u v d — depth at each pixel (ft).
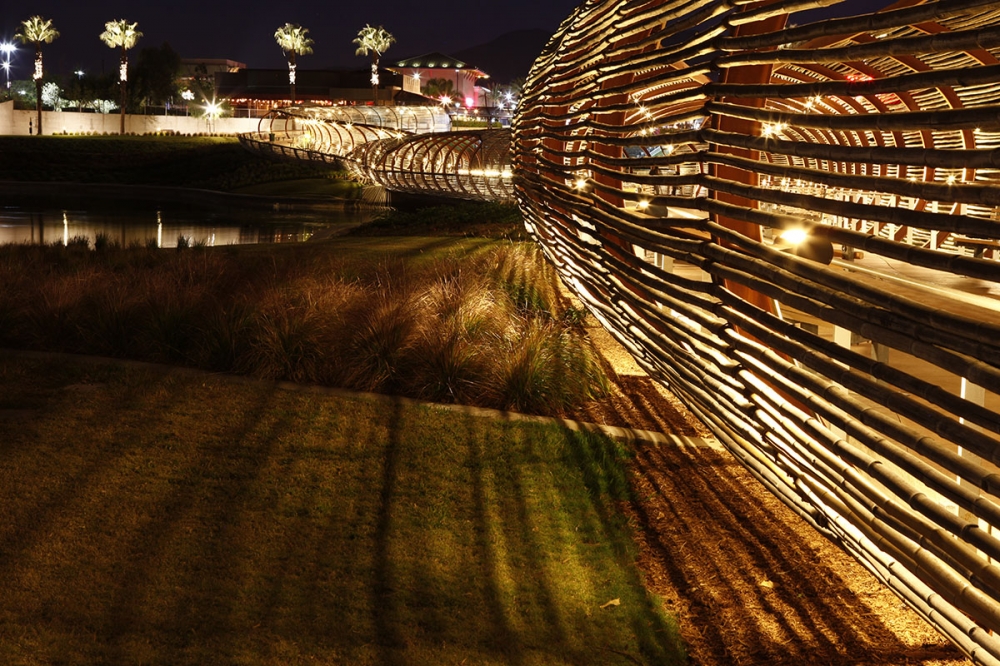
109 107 298.35
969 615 6.98
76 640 10.28
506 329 24.14
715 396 10.16
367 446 17.08
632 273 11.21
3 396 19.16
